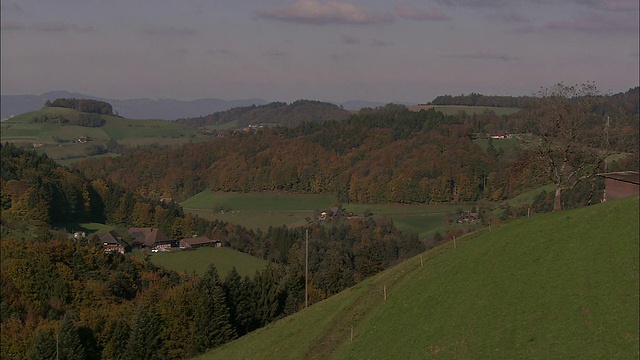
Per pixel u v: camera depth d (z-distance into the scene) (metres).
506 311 35.62
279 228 152.88
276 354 51.69
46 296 90.25
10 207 141.50
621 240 34.84
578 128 60.16
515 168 65.12
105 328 77.00
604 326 29.64
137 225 168.25
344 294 59.66
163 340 76.62
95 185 176.62
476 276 42.34
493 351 32.81
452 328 37.53
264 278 86.75
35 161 170.50
